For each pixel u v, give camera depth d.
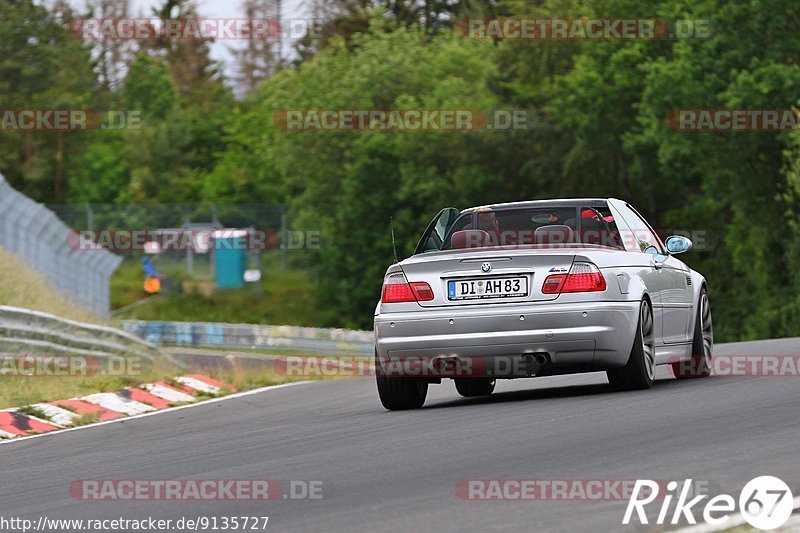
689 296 31.72
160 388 38.19
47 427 31.94
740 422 21.70
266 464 20.81
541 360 26.61
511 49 153.12
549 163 146.50
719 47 119.81
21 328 45.50
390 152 149.38
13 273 61.75
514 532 14.21
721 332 138.88
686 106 119.50
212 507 16.98
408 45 156.38
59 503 18.25
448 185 148.12
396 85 153.38
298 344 74.38
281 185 191.25
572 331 26.38
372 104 152.38
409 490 17.14
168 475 20.36
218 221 144.75
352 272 151.12
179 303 140.25
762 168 122.94
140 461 22.64
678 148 119.50
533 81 151.88
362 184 149.88
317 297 148.62
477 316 26.72
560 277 26.67
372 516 15.54
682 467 17.64
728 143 119.69
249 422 28.77
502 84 147.38
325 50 161.25
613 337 26.52
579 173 148.38
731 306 139.88
